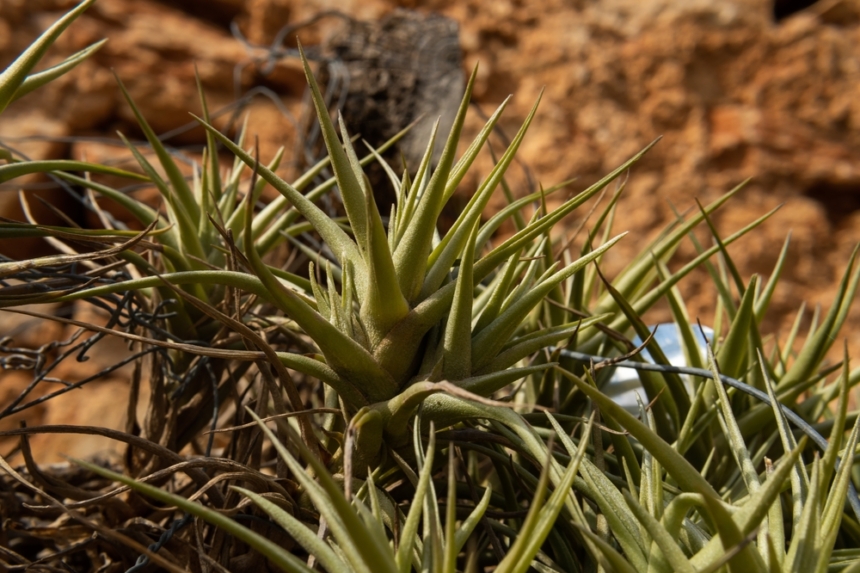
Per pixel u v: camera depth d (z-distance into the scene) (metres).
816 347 0.59
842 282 0.59
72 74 1.94
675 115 2.27
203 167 0.61
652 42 2.29
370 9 2.19
